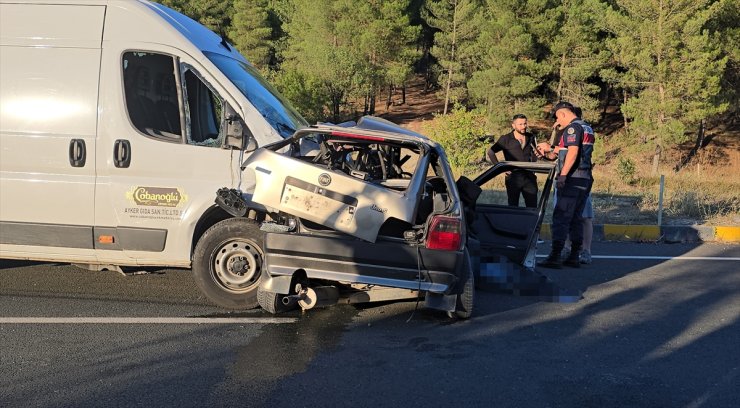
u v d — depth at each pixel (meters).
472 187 6.23
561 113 7.86
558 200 7.69
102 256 5.67
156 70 5.61
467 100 48.78
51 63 5.63
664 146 34.97
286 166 5.06
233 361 4.48
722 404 3.99
